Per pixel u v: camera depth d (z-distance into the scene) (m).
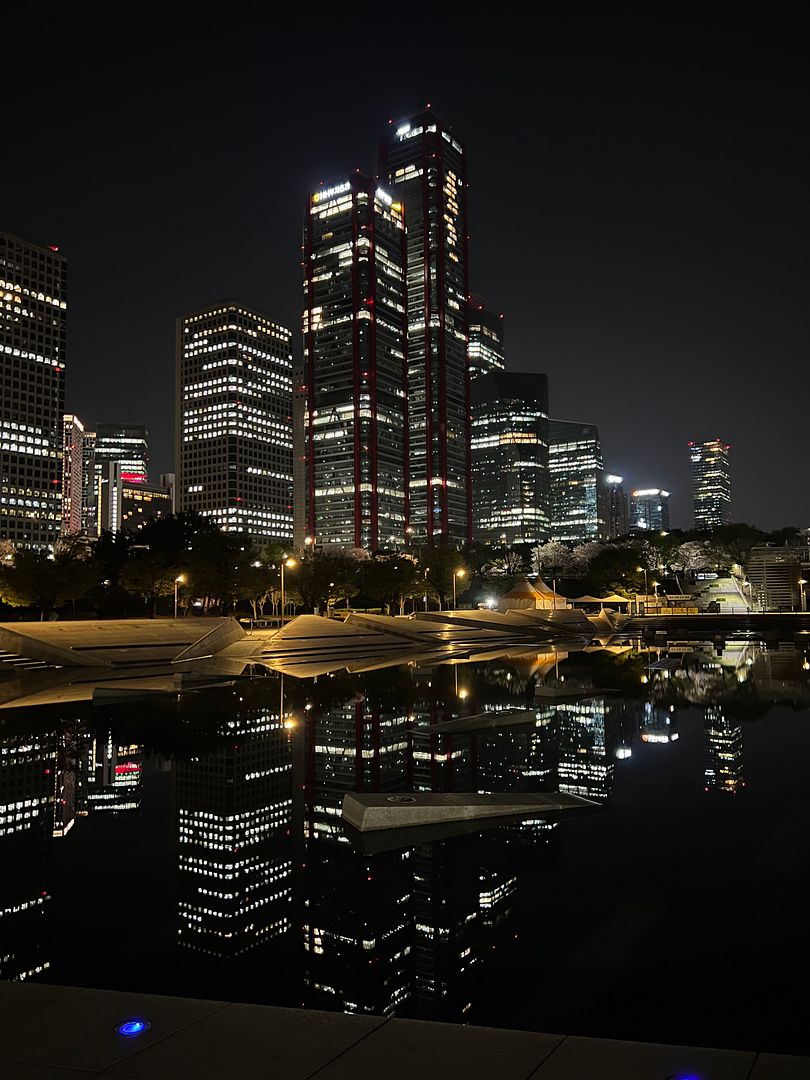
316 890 14.84
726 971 11.31
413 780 23.09
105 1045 6.63
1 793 21.94
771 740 28.64
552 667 59.25
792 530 199.88
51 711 36.09
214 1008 7.41
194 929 13.23
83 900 14.52
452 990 10.80
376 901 14.37
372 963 11.89
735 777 23.11
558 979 11.16
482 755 26.53
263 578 111.81
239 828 18.80
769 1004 10.34
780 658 66.81
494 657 70.75
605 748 27.56
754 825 18.36
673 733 30.30
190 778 23.45
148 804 20.72
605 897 14.21
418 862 16.33
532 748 27.62
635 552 159.88
